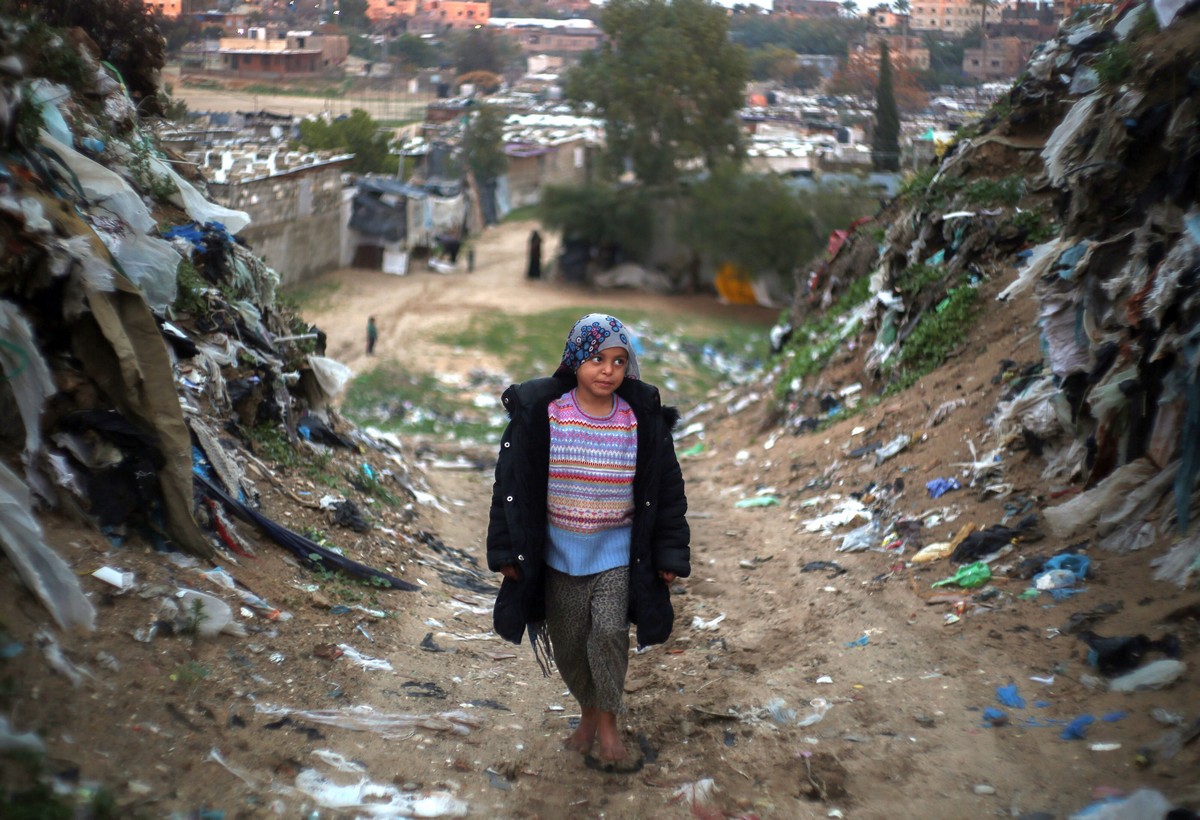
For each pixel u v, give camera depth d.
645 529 3.88
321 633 4.87
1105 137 5.87
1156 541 4.97
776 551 7.25
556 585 3.95
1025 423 6.47
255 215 35.22
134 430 4.70
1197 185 5.22
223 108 60.75
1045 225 9.77
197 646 4.14
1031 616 4.81
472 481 12.12
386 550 6.70
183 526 4.80
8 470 3.92
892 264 11.81
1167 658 4.06
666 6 45.66
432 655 5.12
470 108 77.06
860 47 70.75
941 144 14.01
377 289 40.00
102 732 3.33
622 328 3.80
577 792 3.81
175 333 6.38
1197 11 5.58
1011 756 3.73
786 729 4.26
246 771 3.48
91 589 4.06
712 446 13.20
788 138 63.81
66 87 7.36
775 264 42.47
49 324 4.66
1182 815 3.03
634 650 5.61
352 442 8.83
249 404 6.99
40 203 4.70
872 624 5.24
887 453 8.26
